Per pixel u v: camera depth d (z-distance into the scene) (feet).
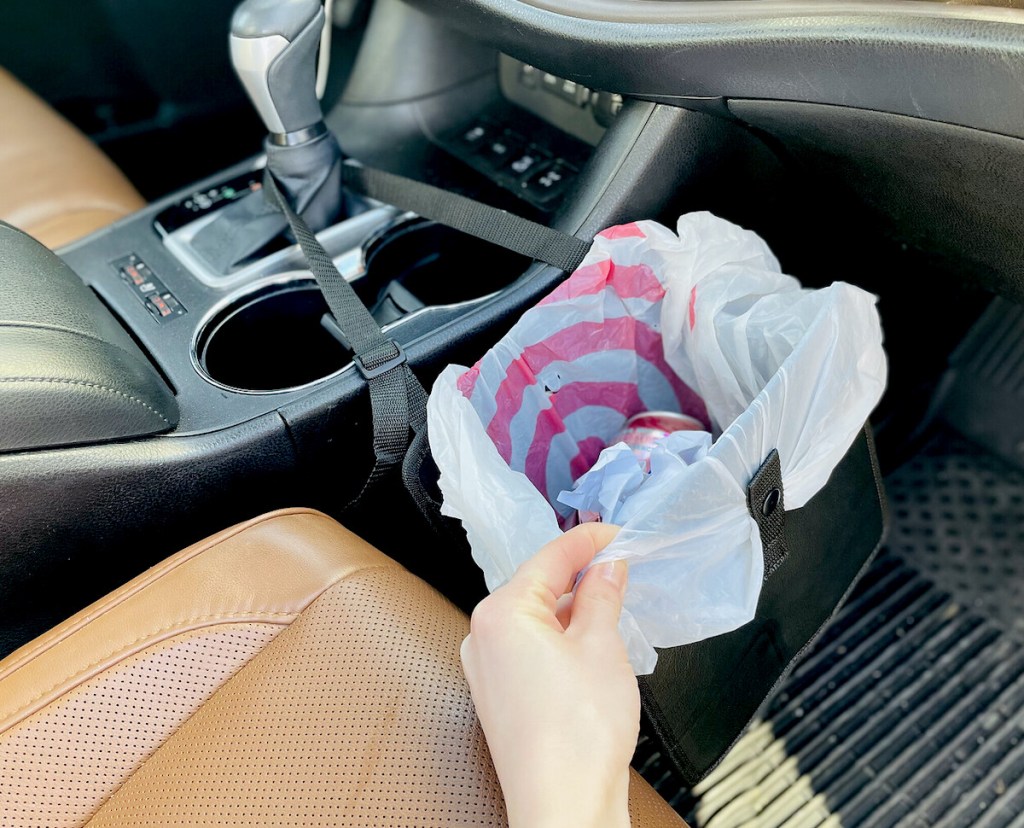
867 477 2.81
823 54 2.12
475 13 2.75
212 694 2.05
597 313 2.61
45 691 1.99
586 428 2.90
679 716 2.31
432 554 3.00
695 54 2.34
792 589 2.57
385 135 3.56
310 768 1.87
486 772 1.80
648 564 1.96
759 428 2.06
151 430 2.35
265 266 2.92
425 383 2.73
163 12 4.41
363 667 2.00
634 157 2.72
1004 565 3.79
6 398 2.02
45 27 4.28
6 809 1.89
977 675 3.51
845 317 2.36
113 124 4.77
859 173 2.58
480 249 3.13
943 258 2.98
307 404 2.49
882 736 3.37
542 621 1.65
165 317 2.79
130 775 1.97
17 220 3.31
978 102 1.96
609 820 1.48
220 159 5.05
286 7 2.61
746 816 3.19
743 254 2.61
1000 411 4.02
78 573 2.46
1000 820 3.16
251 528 2.27
